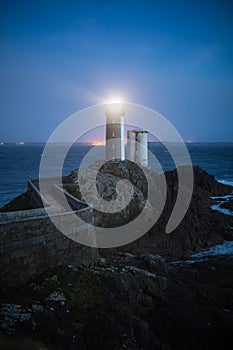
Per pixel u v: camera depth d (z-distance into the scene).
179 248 29.45
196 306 17.56
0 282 13.23
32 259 14.83
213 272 23.27
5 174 91.50
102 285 15.96
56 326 11.72
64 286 14.75
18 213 14.88
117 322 13.73
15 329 10.54
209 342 14.73
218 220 36.47
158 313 16.22
